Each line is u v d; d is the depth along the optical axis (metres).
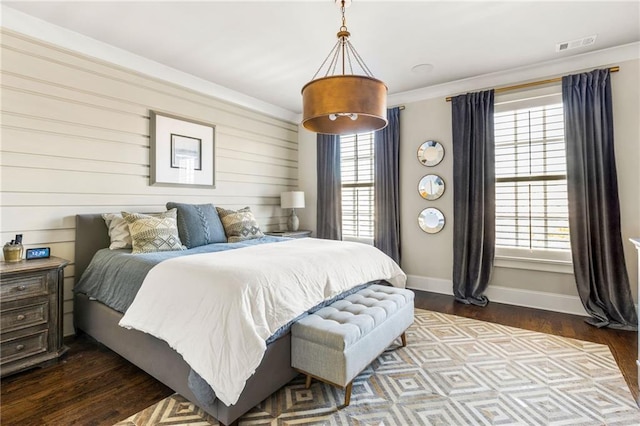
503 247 3.66
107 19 2.55
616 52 3.03
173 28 2.70
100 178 2.98
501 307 3.51
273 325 1.72
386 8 2.41
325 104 1.70
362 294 2.48
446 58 3.24
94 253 2.87
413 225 4.24
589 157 3.08
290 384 2.01
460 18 2.54
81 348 2.54
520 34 2.79
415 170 4.21
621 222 3.04
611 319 3.00
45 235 2.65
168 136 3.50
